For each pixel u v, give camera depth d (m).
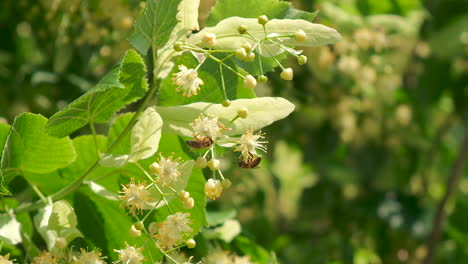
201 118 0.65
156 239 0.67
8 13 1.09
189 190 0.68
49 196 0.69
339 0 1.30
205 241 0.82
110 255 0.70
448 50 1.32
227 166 1.06
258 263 0.86
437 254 1.51
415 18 1.36
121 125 0.69
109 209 0.70
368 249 1.48
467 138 1.38
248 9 0.68
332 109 1.28
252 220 1.27
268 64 0.68
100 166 0.69
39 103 1.11
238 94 0.68
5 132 0.69
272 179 1.34
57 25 0.98
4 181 0.69
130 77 0.66
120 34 0.91
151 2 0.65
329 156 1.38
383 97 1.31
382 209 1.45
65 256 0.65
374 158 1.47
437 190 1.58
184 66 0.65
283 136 1.30
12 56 1.22
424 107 1.39
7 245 0.72
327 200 1.52
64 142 0.69
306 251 1.48
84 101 0.65
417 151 1.46
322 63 1.12
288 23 0.66
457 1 1.30
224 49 0.67
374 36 1.19
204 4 0.85
